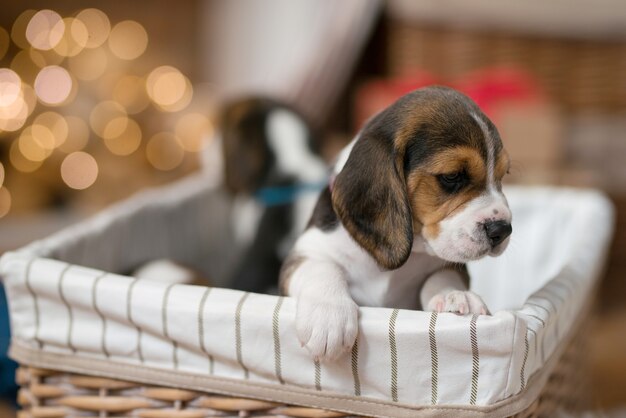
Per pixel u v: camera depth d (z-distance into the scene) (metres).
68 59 2.08
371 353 0.81
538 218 1.18
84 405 0.88
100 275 0.87
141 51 2.27
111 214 1.11
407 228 0.84
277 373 0.83
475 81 1.61
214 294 0.84
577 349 1.03
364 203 0.85
